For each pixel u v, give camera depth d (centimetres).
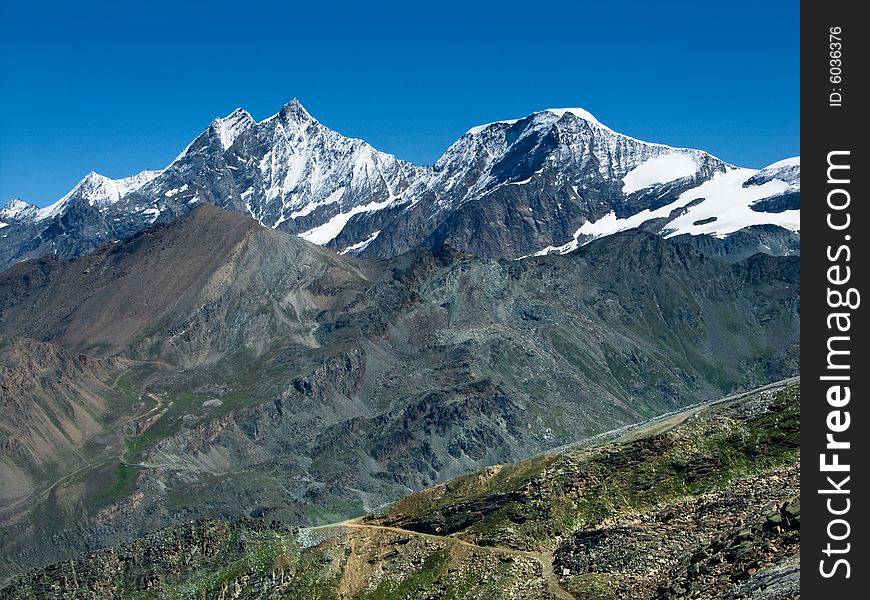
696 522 15038
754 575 11806
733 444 16725
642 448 17388
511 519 17000
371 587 17188
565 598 14338
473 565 16300
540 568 15550
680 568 13625
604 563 14812
